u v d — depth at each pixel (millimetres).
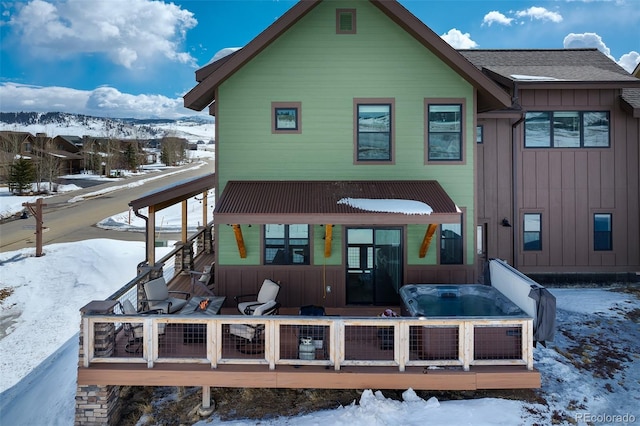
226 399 10086
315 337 10305
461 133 13328
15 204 49719
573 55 20953
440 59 13195
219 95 13266
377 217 11320
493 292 11977
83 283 22359
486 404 9312
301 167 13367
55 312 19078
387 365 9273
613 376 10852
